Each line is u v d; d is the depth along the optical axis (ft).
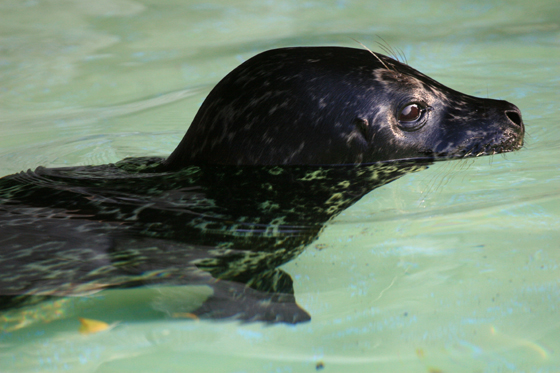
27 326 23.63
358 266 25.94
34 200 29.60
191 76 57.41
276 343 21.77
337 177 31.32
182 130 44.14
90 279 25.44
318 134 30.81
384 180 32.04
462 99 34.91
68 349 22.36
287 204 29.35
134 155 39.52
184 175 31.30
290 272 25.76
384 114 31.55
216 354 21.47
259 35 70.18
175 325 23.17
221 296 24.45
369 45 64.39
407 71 33.94
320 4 82.33
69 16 79.30
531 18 71.41
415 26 71.46
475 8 77.25
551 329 21.13
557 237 26.81
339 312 23.24
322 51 32.83
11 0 86.63
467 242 26.94
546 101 44.19
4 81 58.29
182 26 75.05
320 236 27.84
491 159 33.47
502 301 22.86
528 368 19.47
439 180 32.14
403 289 24.20
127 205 28.86
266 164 30.71
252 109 30.86
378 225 28.50
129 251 26.43
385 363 20.30
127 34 72.49
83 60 63.57
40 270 25.64
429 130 32.78
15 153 40.68
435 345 20.92
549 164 33.53
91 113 49.16
